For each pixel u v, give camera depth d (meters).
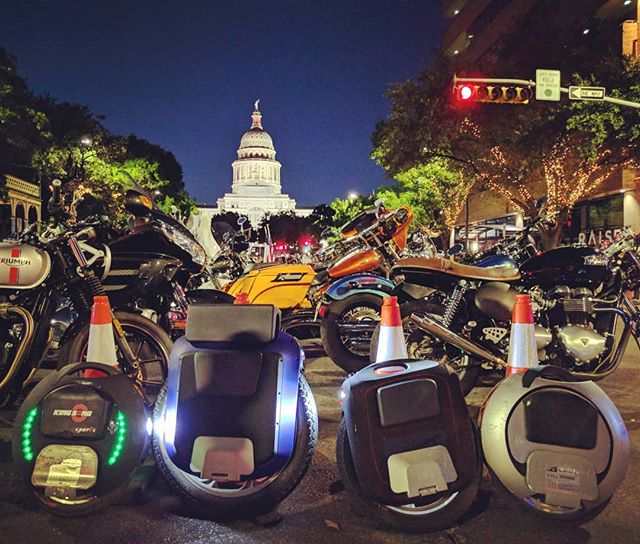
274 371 3.24
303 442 3.30
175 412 3.23
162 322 5.64
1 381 4.58
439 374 3.04
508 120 22.20
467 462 3.01
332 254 7.02
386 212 6.74
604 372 4.93
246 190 148.12
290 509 3.33
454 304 5.00
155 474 3.69
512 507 3.17
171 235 5.19
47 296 4.80
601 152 21.31
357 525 3.14
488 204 41.69
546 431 3.07
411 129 23.50
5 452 4.16
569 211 22.83
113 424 3.20
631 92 19.56
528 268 5.13
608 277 5.10
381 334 3.97
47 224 5.04
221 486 3.29
